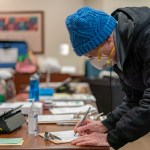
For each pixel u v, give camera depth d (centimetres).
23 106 178
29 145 119
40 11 584
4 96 258
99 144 119
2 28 586
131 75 136
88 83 347
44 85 367
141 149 145
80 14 131
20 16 586
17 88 383
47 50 589
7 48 515
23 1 585
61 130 147
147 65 120
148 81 120
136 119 118
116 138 121
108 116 151
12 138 130
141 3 263
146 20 126
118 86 216
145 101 118
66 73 457
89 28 128
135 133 119
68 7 583
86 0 510
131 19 131
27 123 158
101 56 134
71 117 175
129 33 125
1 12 585
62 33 587
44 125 160
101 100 235
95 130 140
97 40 129
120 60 134
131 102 151
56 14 585
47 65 485
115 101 216
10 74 398
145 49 120
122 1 269
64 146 117
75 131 139
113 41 133
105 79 245
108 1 275
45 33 589
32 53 560
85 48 130
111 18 134
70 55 585
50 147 116
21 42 534
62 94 300
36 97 245
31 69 460
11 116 147
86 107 210
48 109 209
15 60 504
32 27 588
